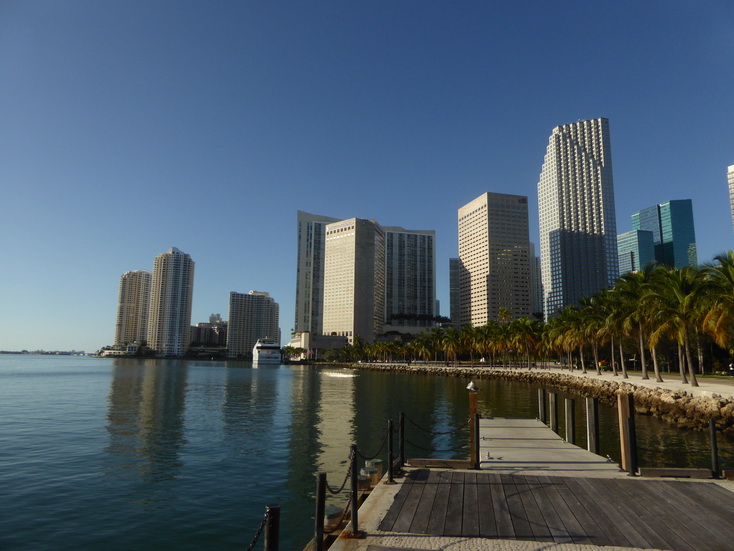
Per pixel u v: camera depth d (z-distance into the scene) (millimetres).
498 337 127312
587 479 14500
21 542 15500
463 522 10953
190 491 21062
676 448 28578
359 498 13734
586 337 89188
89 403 59594
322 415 48062
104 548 15086
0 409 52688
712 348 84125
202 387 90500
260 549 15102
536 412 49375
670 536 10125
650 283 62000
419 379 122125
